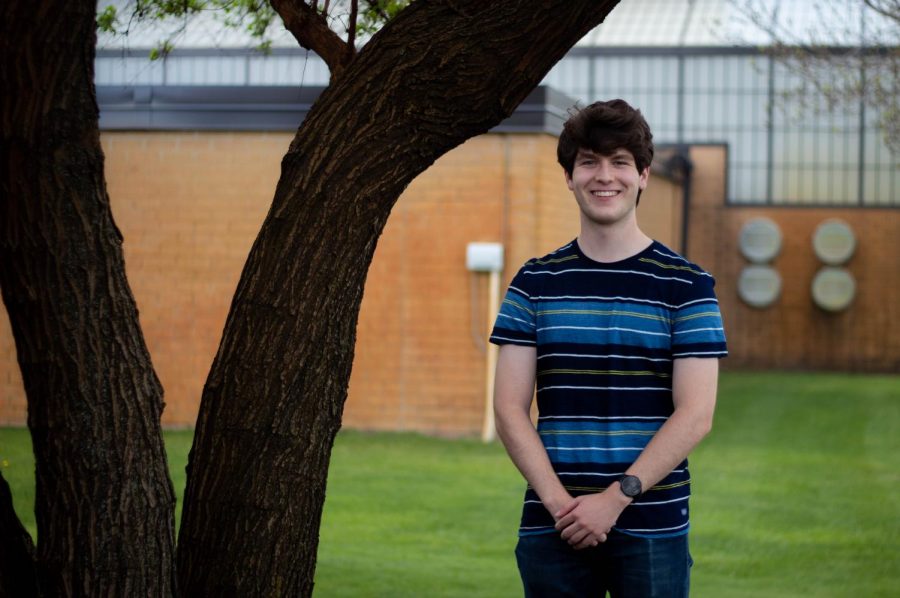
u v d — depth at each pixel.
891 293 23.12
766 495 9.63
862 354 23.16
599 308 3.08
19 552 3.16
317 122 3.17
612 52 24.09
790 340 23.39
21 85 2.85
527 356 3.18
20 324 3.00
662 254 3.11
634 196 3.12
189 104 12.88
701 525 8.39
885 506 9.23
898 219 23.09
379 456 11.12
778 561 7.28
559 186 12.91
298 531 3.26
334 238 3.16
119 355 3.05
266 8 4.45
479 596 6.14
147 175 13.03
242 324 3.20
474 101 3.08
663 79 23.98
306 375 3.19
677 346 3.04
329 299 3.19
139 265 13.06
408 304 12.66
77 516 3.03
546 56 3.06
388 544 7.52
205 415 3.25
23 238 2.94
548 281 3.16
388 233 12.70
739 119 23.75
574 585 3.09
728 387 19.36
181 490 8.68
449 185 12.54
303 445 3.22
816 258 23.31
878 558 7.38
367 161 3.13
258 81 14.88
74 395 3.00
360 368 12.78
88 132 2.97
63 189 2.94
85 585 3.04
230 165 12.88
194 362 12.98
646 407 3.04
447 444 12.05
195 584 3.22
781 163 23.64
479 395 12.52
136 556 3.08
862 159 23.39
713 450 12.25
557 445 3.07
